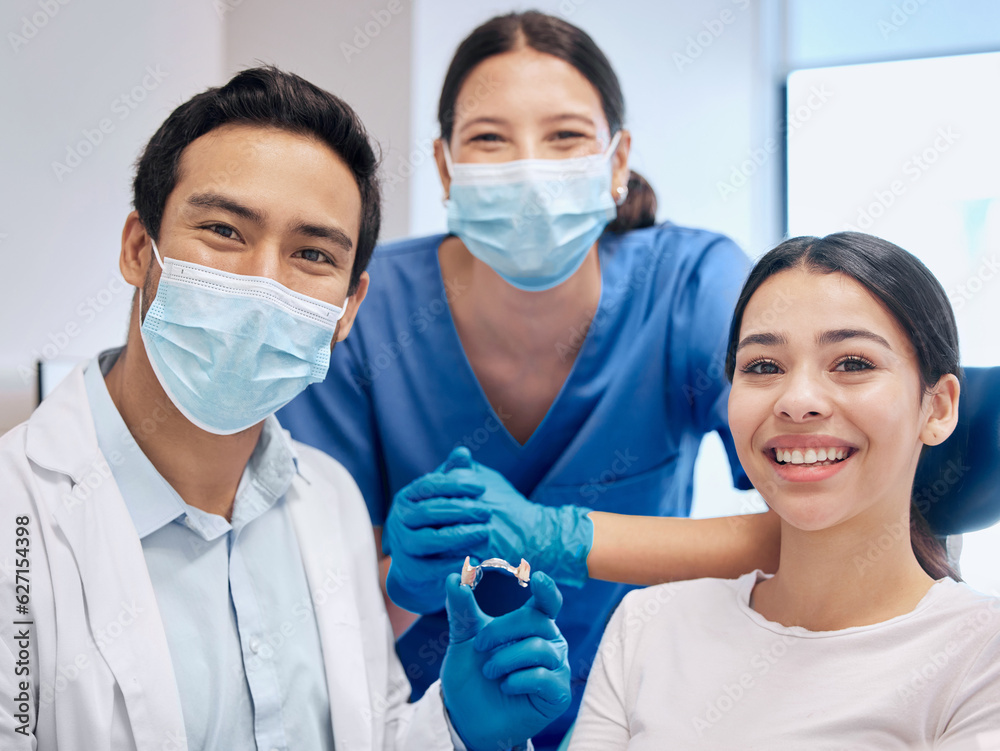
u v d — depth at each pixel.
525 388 1.69
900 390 1.00
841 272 1.04
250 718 1.11
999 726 0.90
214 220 1.04
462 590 1.14
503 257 1.51
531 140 1.47
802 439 1.01
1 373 1.50
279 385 1.09
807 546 1.06
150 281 1.08
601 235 1.75
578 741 1.14
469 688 1.14
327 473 1.35
